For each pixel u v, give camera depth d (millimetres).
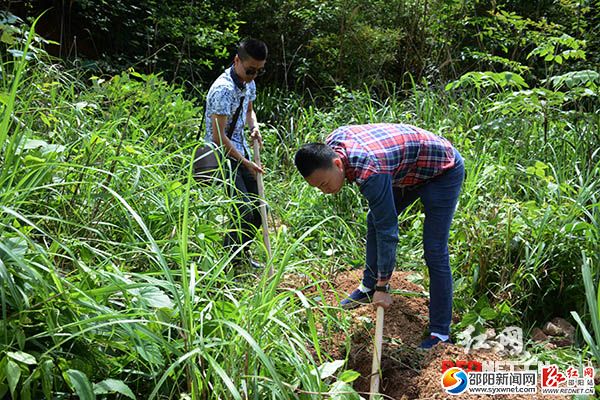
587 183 4848
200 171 4305
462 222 4324
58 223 3277
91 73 8312
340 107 7457
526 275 4039
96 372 2516
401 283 4223
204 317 2668
